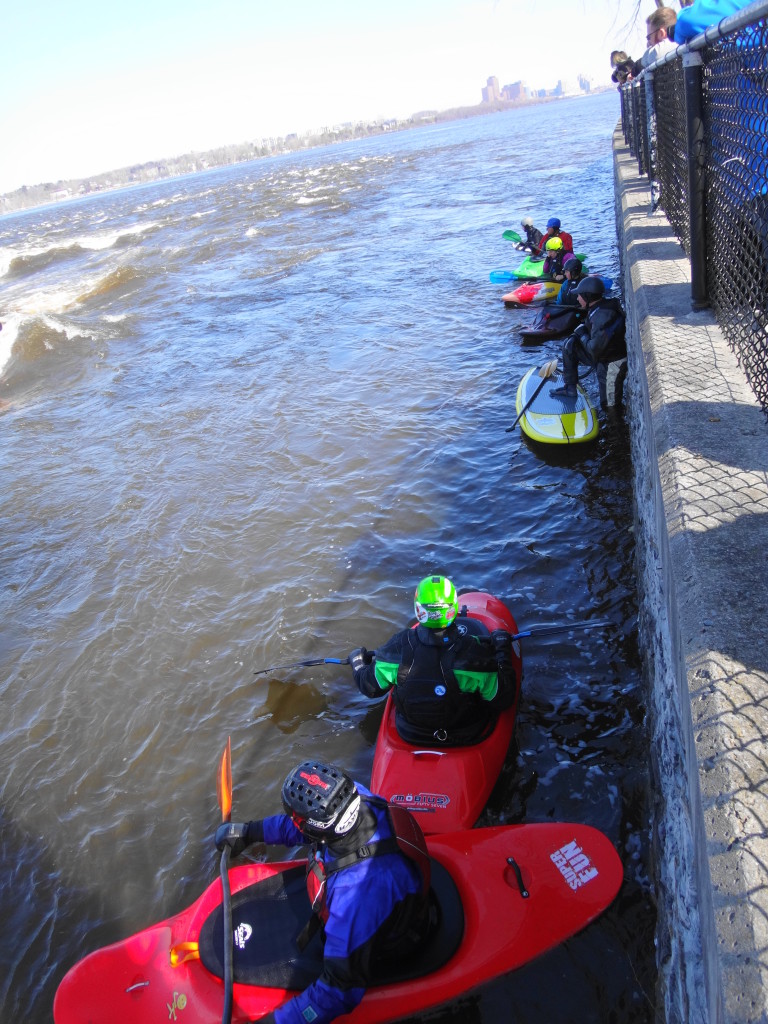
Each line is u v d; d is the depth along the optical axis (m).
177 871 4.08
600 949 3.17
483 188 28.12
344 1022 2.79
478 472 7.41
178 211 49.56
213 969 2.95
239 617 5.97
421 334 11.95
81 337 15.15
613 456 7.22
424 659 3.79
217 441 9.28
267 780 4.52
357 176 46.56
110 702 5.39
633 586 5.42
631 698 4.51
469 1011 3.01
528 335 10.70
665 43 7.55
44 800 4.69
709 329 4.36
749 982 1.51
